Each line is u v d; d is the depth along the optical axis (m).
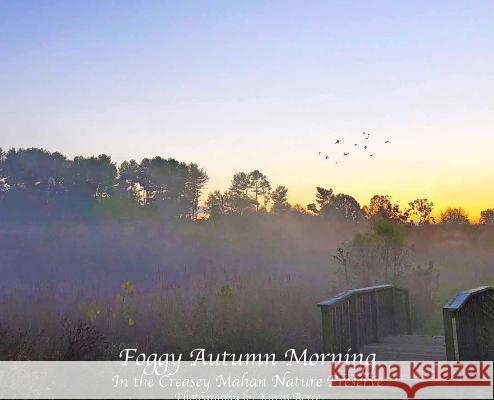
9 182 80.19
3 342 8.16
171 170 86.06
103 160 85.44
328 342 7.81
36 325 11.42
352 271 16.11
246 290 13.32
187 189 88.19
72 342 8.30
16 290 16.20
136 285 17.56
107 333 10.83
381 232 15.91
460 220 60.16
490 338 8.91
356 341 8.91
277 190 88.25
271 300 12.09
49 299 14.73
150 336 10.31
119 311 12.15
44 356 7.92
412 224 22.02
